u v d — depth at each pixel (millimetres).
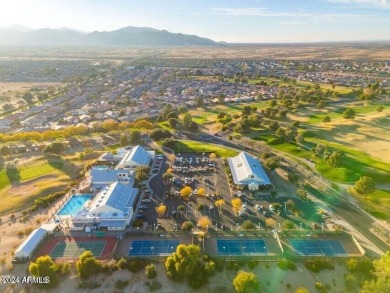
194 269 88125
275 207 124062
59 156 187750
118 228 112188
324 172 159750
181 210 125188
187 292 86875
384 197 133125
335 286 87500
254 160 166625
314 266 91812
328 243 104188
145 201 132125
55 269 89750
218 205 127500
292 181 149250
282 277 89562
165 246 103312
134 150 174875
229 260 94750
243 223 113500
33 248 100812
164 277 89875
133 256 97438
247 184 143375
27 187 148250
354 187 136375
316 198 134875
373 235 109250
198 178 154875
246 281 82125
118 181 146000
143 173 149125
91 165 171125
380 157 179000
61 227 114125
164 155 187125
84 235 109750
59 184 150375
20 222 120438
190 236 107938
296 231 108062
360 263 90062
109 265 91875
